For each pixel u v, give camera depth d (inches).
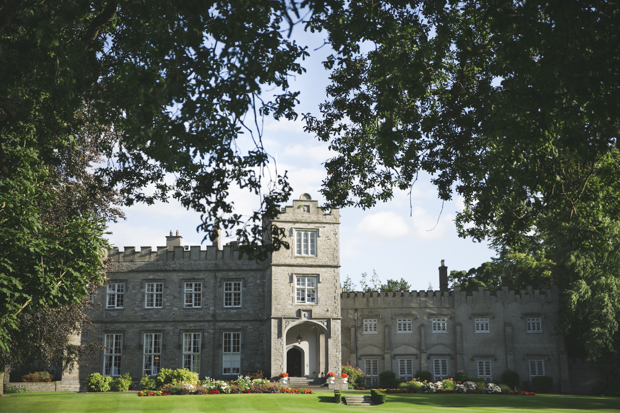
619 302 1787.6
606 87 460.1
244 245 528.7
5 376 1596.9
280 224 1796.3
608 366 1988.2
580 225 741.3
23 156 634.2
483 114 601.6
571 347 2113.7
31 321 973.8
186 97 470.0
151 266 1843.0
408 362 2037.4
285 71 515.2
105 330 1791.3
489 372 2025.1
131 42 503.5
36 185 673.6
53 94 565.9
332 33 543.5
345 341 2054.6
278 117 550.9
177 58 470.3
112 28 603.5
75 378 1688.0
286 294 1754.4
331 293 1777.8
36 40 535.5
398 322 2071.9
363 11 522.3
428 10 571.5
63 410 1121.4
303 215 1817.2
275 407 1247.5
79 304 682.8
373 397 1416.1
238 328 1815.9
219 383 1561.3
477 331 2059.5
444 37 580.7
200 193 537.6
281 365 1704.0
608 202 719.1
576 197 666.2
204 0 450.0
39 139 677.3
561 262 1950.1
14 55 554.9
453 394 1679.4
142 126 491.5
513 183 662.5
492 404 1433.3
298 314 1744.6
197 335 1813.5
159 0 475.5
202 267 1850.4
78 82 565.9
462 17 600.1
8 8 520.4
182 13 459.8
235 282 1849.2
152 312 1814.7
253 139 493.4
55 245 638.5
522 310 2074.3
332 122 746.8
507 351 2027.6
